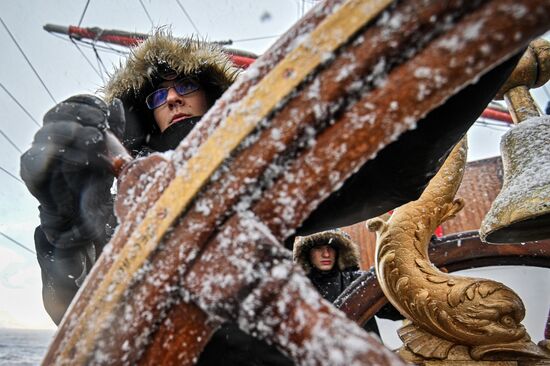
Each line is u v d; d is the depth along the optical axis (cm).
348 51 67
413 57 66
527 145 139
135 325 71
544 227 157
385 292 162
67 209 97
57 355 74
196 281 69
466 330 144
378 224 166
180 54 157
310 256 303
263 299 63
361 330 58
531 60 162
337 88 68
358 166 70
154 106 155
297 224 71
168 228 70
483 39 63
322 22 69
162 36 161
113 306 72
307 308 61
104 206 104
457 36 63
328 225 138
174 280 70
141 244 72
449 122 115
